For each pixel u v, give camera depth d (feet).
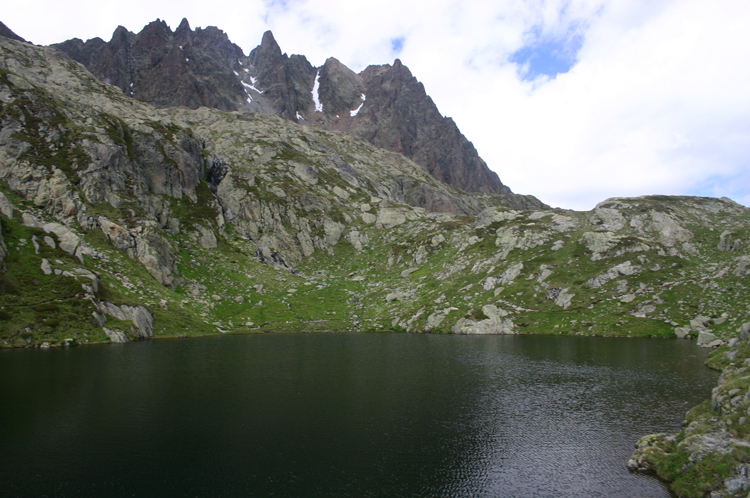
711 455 97.09
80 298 308.60
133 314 325.83
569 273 441.68
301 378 205.16
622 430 136.05
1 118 445.78
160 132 621.31
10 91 485.56
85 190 434.30
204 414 149.89
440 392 181.78
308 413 152.97
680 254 432.66
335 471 108.58
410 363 243.40
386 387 189.37
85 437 127.85
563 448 123.65
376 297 511.81
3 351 250.16
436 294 476.95
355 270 611.88
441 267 554.05
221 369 221.66
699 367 218.79
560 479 105.19
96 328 296.71
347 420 146.20
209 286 455.22
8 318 275.39
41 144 451.94
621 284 402.11
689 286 365.61
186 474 105.70
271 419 146.10
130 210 453.58
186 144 632.38
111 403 159.43
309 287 531.91
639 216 514.27
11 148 426.10
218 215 594.24
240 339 337.93
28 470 106.83
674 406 156.35
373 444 125.80
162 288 400.26
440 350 288.92
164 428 136.15
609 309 373.20
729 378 129.39
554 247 500.33
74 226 395.96
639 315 354.54
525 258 495.41
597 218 545.44
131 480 102.32
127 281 370.32
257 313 431.43
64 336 278.05
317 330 400.26
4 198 362.53
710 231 464.24
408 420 146.82
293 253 629.10
